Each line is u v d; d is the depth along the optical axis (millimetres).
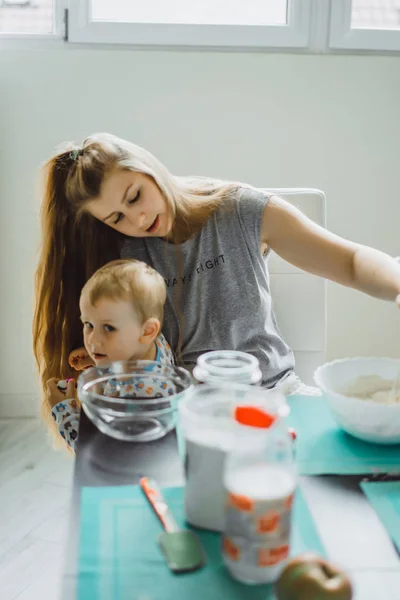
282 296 1420
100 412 882
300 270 1413
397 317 2283
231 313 1259
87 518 710
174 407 879
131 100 2072
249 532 606
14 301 2197
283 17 2090
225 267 1267
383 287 1138
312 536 680
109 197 1183
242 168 2145
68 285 1248
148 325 1090
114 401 873
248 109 2098
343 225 2211
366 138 2141
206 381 908
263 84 2082
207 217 1276
